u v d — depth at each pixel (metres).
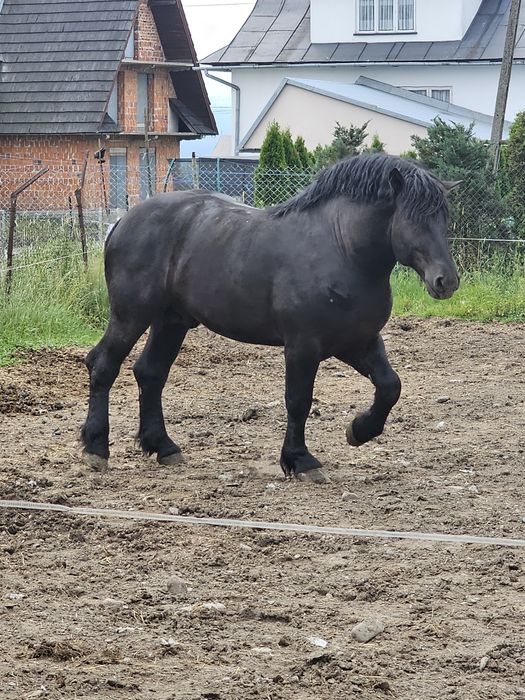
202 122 43.41
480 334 15.21
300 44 42.91
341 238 7.76
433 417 10.45
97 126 35.84
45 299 15.11
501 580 6.30
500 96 23.64
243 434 9.77
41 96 36.62
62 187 36.66
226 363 13.29
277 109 35.72
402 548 6.82
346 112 34.72
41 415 10.41
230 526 7.14
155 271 8.37
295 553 6.71
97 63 36.88
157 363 8.69
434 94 41.38
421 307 17.14
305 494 7.88
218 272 8.12
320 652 5.33
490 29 41.44
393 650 5.38
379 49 41.84
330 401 11.12
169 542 6.85
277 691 4.94
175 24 40.81
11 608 5.82
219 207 8.38
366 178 7.65
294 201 8.05
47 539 6.92
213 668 5.15
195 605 5.88
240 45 43.22
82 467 8.45
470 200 18.59
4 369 12.31
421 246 7.38
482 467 8.72
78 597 6.02
